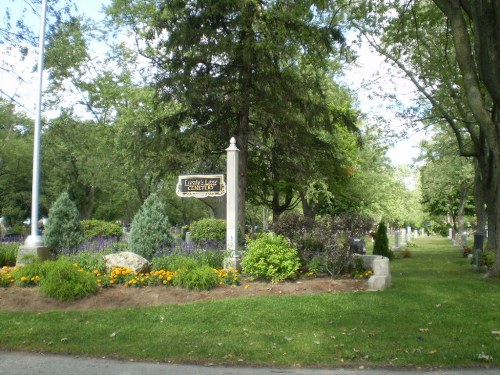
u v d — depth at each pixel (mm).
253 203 23188
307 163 18422
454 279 11422
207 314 7621
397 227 55562
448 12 12031
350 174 23109
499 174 11844
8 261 12992
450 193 40656
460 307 8141
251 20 15750
